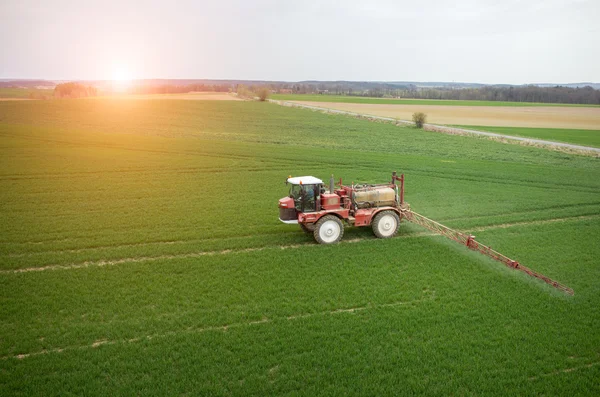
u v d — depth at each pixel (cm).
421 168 3638
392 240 1880
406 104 15438
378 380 981
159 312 1251
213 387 943
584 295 1395
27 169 3206
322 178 3139
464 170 3606
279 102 14000
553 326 1208
